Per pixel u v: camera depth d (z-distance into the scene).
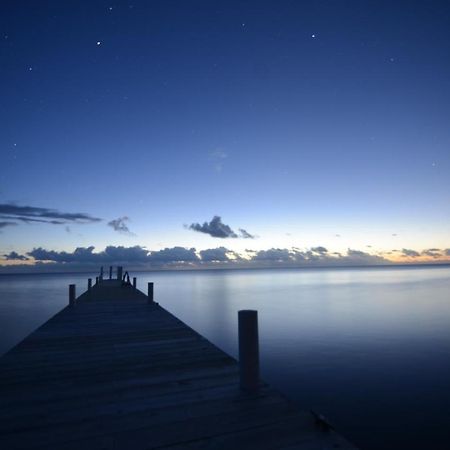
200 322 28.62
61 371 4.21
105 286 19.22
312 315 32.44
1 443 2.47
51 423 2.79
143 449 2.38
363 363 15.55
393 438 8.36
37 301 54.59
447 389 11.91
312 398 11.09
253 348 3.44
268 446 2.39
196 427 2.68
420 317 30.66
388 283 101.69
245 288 86.19
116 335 6.44
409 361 15.85
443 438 8.27
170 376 3.96
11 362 4.63
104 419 2.84
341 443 2.43
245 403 3.13
